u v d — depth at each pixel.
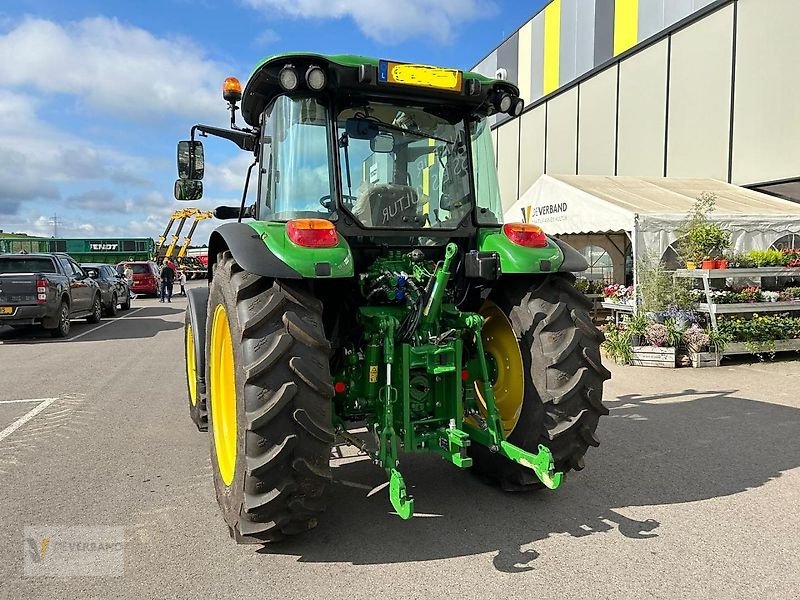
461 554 2.99
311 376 2.81
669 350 8.15
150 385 7.27
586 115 17.12
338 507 3.57
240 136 4.41
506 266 3.41
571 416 3.42
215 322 3.58
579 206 10.72
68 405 6.21
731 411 5.73
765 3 11.81
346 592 2.64
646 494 3.74
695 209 9.34
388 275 3.30
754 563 2.88
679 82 13.91
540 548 3.04
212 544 3.11
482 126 3.86
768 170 11.91
